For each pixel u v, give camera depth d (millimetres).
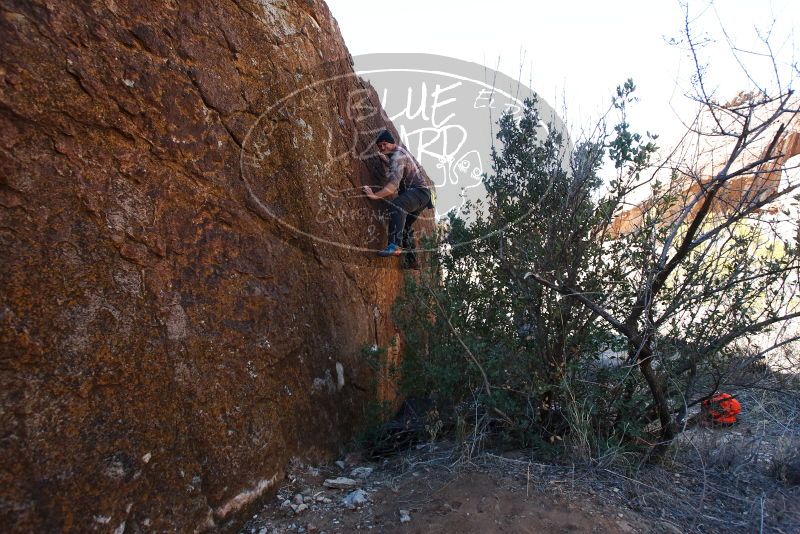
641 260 2938
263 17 3238
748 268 3037
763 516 2502
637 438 2939
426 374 3541
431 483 2777
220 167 2650
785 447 2984
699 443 3193
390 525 2422
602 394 3154
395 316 3918
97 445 1843
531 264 3133
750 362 3061
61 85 1908
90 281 1929
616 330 3031
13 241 1718
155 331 2152
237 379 2547
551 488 2643
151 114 2273
